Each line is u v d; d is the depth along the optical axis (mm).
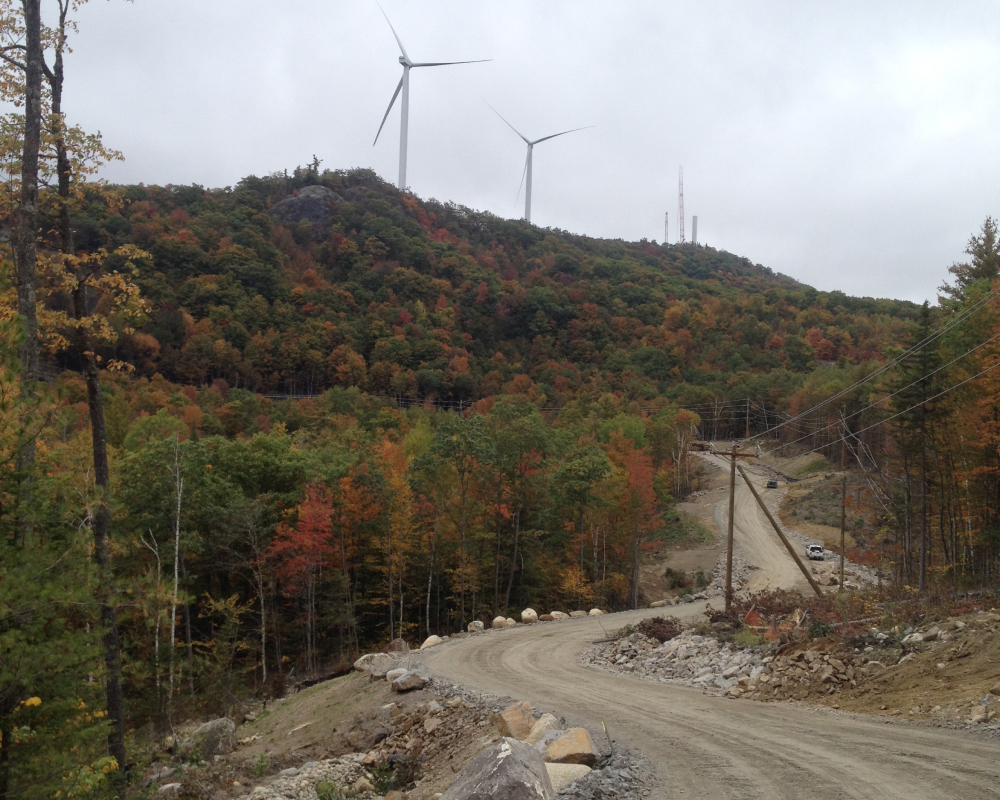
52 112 13008
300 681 30656
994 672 12766
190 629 33406
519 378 124562
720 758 10492
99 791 10469
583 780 9484
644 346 146125
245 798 13211
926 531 38344
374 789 13531
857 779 8984
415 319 154125
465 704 16562
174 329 114000
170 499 30516
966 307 33281
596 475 45906
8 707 9820
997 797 7965
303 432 60281
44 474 11469
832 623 18375
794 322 157750
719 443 112375
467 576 41062
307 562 34094
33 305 12320
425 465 38406
